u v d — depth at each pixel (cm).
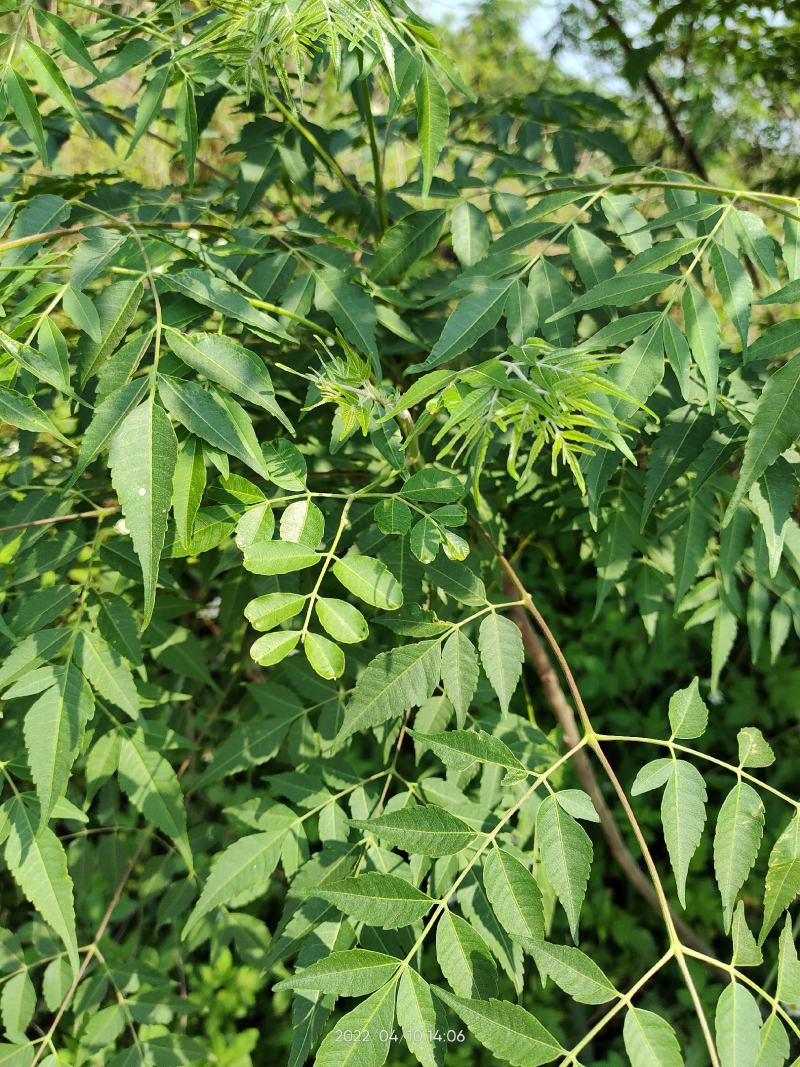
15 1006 146
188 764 208
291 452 110
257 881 122
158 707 200
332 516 137
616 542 163
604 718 333
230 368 94
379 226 169
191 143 134
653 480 121
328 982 88
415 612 112
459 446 148
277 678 183
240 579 171
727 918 93
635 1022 84
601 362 88
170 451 86
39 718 100
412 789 128
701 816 97
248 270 154
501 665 110
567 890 94
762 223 111
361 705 106
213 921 175
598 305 107
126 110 186
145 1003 163
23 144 177
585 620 330
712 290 183
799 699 322
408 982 89
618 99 305
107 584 152
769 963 266
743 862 95
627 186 128
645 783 99
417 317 165
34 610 116
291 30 97
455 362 158
